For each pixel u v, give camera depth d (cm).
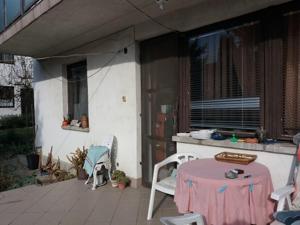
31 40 508
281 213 202
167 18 377
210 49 349
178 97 385
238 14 306
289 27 279
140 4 338
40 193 429
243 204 214
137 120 438
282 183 270
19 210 367
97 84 514
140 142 443
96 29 443
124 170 461
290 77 279
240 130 322
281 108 285
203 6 334
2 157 802
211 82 349
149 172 434
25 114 1273
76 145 585
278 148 267
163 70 404
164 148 407
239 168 251
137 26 420
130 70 440
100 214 344
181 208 237
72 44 541
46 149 708
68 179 509
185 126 379
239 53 320
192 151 347
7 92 1312
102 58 497
